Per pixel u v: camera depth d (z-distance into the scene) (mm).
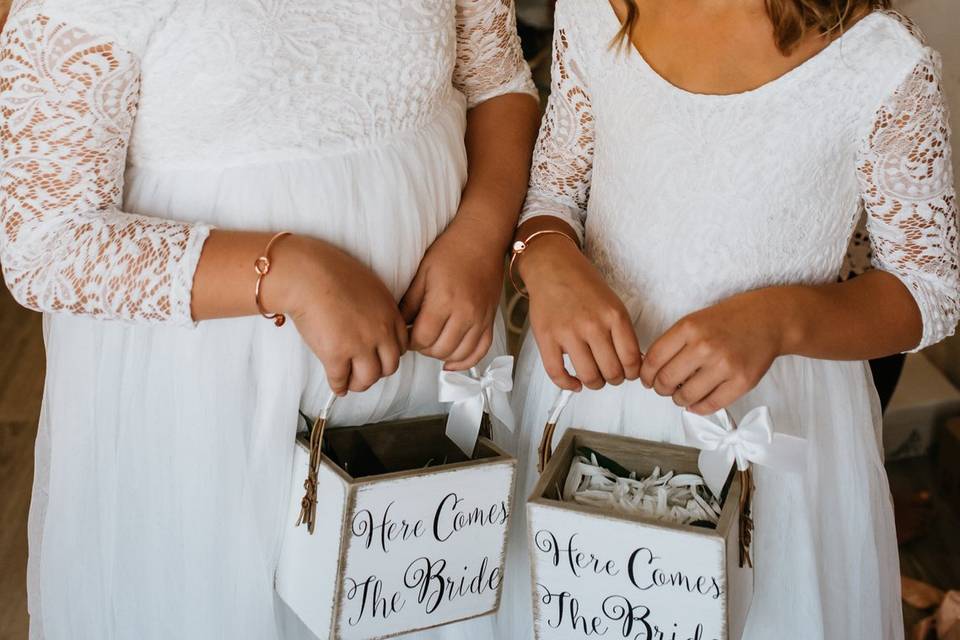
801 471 1177
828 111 1188
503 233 1365
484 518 1213
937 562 2346
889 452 2625
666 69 1244
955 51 2387
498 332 1484
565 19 1344
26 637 2090
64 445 1271
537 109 1559
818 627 1353
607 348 1203
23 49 1048
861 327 1232
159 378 1218
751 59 1195
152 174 1182
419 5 1206
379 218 1230
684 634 1133
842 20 1146
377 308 1147
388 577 1176
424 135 1298
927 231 1241
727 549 1090
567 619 1186
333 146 1194
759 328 1171
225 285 1098
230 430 1222
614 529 1119
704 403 1176
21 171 1087
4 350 3258
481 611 1268
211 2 1072
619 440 1296
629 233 1337
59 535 1294
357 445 1304
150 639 1282
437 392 1396
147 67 1090
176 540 1251
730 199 1248
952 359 2754
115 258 1090
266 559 1252
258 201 1166
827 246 1299
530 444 1471
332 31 1152
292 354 1221
